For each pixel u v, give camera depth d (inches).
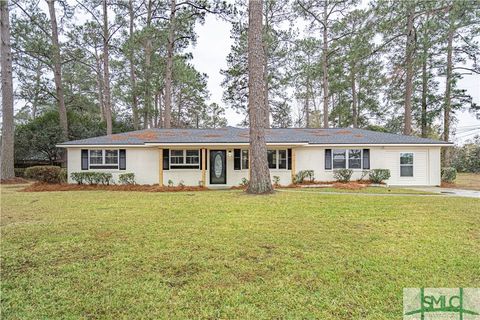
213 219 252.5
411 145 587.8
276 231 213.0
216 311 109.2
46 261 156.1
